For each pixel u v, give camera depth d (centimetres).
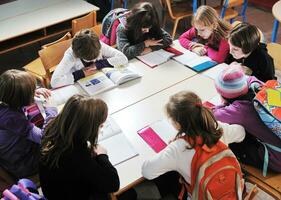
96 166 139
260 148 174
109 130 178
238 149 179
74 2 374
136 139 174
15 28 320
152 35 263
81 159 136
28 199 136
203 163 139
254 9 499
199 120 140
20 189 136
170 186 177
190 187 149
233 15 392
